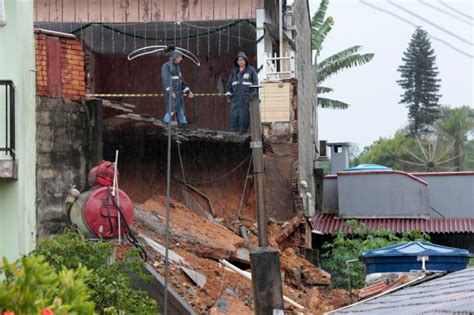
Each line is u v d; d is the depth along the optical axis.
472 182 52.75
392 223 50.75
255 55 45.66
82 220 29.83
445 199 52.75
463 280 22.30
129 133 39.44
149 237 34.34
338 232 47.06
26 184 25.52
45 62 33.91
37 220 32.84
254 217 41.22
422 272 31.03
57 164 33.59
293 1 45.78
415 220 50.97
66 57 34.50
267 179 42.09
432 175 53.16
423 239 48.28
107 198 30.03
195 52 46.00
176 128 38.47
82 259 24.20
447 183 52.91
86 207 29.78
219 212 40.81
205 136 40.06
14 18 24.45
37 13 43.72
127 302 23.16
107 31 44.34
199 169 41.44
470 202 52.66
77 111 34.31
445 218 52.28
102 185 30.45
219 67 46.19
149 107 45.88
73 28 43.97
